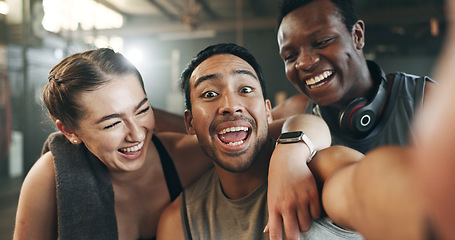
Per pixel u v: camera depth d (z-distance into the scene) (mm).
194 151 1140
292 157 763
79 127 937
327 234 767
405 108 1264
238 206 905
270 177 738
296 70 1338
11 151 5844
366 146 1283
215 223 916
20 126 5785
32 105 5645
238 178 929
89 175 1031
